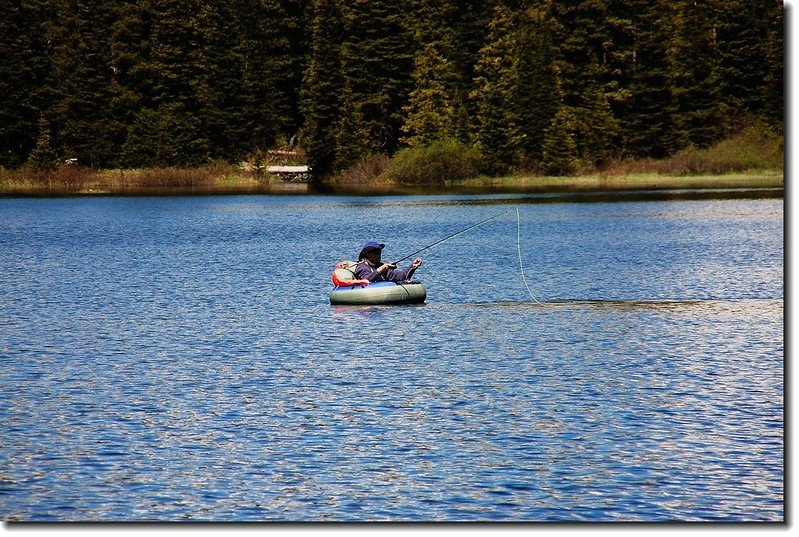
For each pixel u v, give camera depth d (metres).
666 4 125.00
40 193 111.00
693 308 31.25
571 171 120.50
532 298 33.72
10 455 17.38
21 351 25.86
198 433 18.42
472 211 77.19
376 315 30.45
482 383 21.66
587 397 20.47
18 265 46.59
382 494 15.53
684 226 60.41
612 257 46.06
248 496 15.56
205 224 70.38
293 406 20.06
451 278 39.41
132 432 18.56
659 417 19.05
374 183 121.50
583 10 124.50
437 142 119.44
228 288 37.62
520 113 120.38
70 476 16.42
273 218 74.88
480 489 15.68
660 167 119.44
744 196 84.94
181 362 24.23
